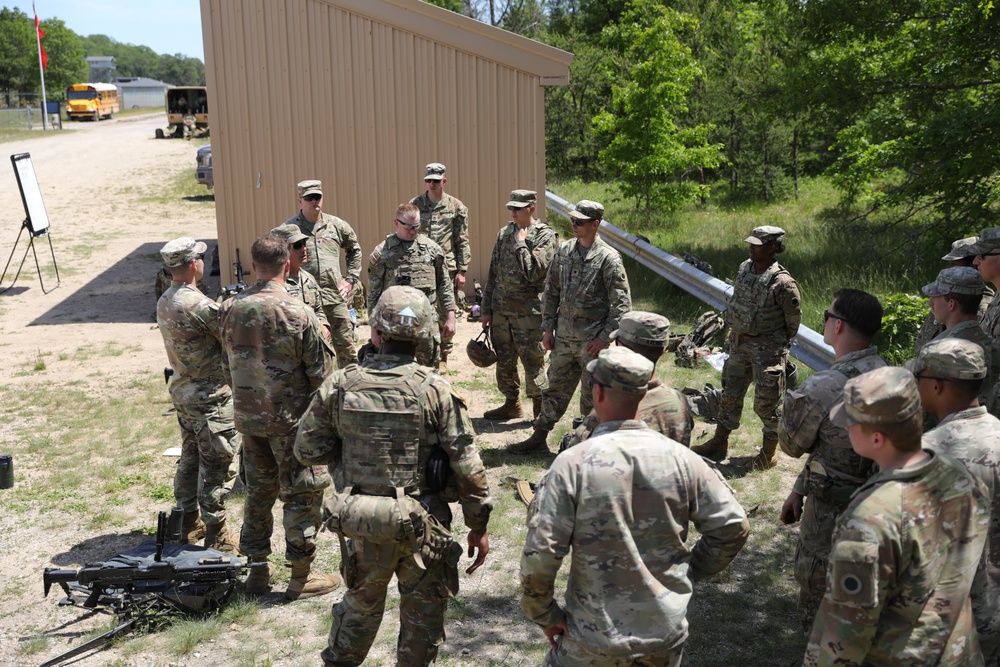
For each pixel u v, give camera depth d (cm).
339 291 862
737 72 2048
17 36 9506
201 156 2525
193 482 570
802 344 843
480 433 767
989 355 431
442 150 1197
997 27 1164
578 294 658
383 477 370
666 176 1936
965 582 276
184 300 522
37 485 659
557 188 2531
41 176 3056
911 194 1259
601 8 3506
